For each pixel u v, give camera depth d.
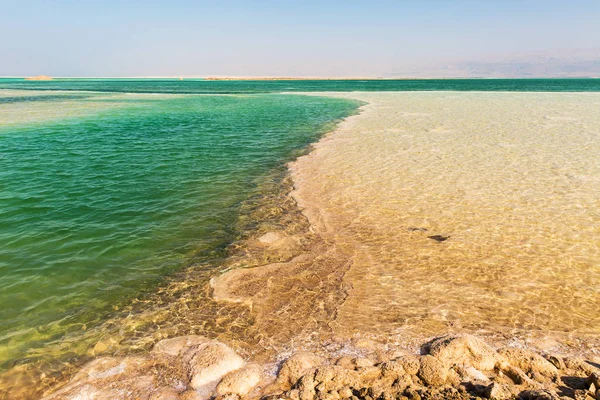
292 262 8.68
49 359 5.95
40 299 7.46
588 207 10.97
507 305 6.84
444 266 8.22
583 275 7.67
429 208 11.34
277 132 25.72
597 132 22.25
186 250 9.38
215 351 5.78
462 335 5.73
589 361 5.43
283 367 5.43
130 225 10.71
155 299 7.47
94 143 21.69
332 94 68.31
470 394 4.70
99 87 115.31
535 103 42.06
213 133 25.50
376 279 7.84
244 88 107.12
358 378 5.11
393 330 6.28
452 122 27.67
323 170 15.75
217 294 7.56
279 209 11.77
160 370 5.61
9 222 10.71
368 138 22.27
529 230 9.68
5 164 16.55
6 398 5.21
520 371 5.09
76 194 13.02
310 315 6.79
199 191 13.52
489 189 12.74
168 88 108.12
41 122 29.89
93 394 5.16
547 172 14.42
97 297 7.55
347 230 10.16
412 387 4.86
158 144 21.64
